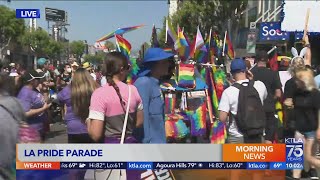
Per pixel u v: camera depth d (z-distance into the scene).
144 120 4.52
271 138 5.87
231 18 35.56
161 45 10.07
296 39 14.46
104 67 4.28
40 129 6.94
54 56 72.31
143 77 4.71
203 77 8.39
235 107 5.29
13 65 14.18
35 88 7.10
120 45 8.39
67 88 5.72
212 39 9.55
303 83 6.30
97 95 4.16
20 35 53.47
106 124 4.20
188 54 8.43
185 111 7.90
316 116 6.31
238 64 5.39
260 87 5.41
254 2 38.62
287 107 6.75
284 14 14.25
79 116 5.29
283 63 9.56
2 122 3.84
